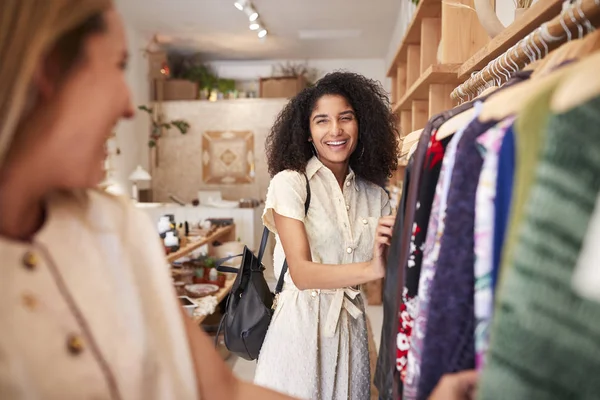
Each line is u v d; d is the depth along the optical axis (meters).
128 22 6.23
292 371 1.48
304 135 1.62
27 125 0.54
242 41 7.17
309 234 1.52
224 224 5.37
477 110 0.68
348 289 1.57
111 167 6.04
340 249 1.53
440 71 2.09
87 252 0.63
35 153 0.55
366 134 1.65
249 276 1.70
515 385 0.45
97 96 0.57
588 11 0.67
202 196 6.21
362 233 1.56
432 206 0.77
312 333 1.49
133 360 0.62
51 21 0.51
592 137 0.42
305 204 1.52
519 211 0.47
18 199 0.56
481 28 2.20
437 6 2.64
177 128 7.74
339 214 1.54
